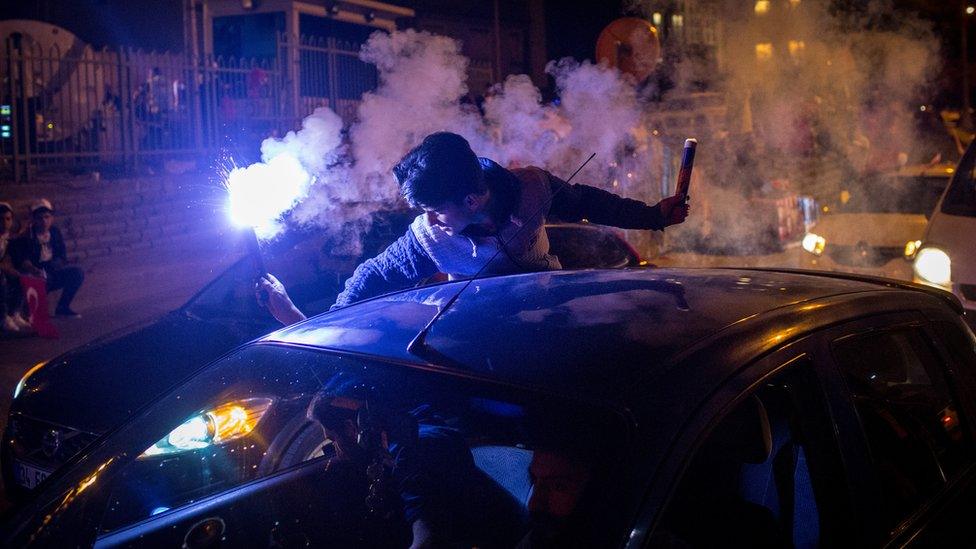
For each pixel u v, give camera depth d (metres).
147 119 14.40
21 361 7.64
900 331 2.53
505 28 25.55
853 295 2.51
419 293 2.71
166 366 4.58
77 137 13.69
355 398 2.37
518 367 2.04
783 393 2.09
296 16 18.06
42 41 14.34
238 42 18.86
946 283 6.02
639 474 1.75
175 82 14.73
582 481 1.79
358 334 2.41
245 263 5.57
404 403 2.10
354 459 2.59
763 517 2.12
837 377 2.20
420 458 2.32
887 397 2.40
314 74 17.84
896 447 2.34
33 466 4.25
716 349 2.01
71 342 8.35
